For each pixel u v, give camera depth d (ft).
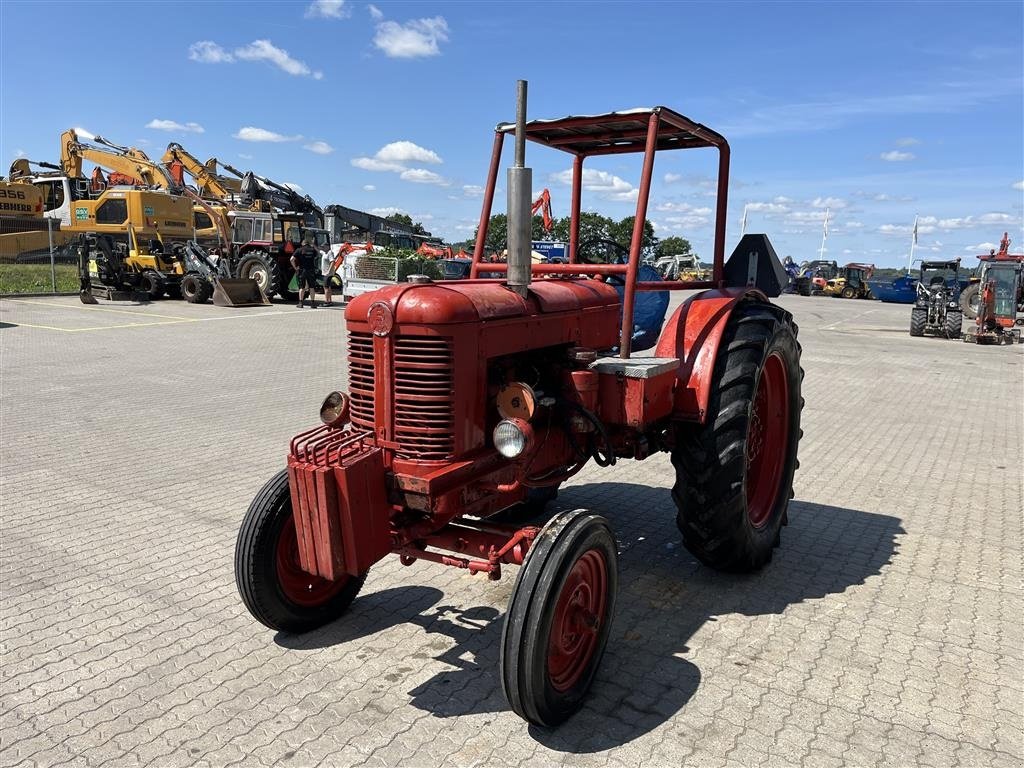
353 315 9.41
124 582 12.51
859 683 9.74
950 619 11.52
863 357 44.19
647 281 14.14
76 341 40.52
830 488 18.28
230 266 64.64
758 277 15.03
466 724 8.83
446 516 9.17
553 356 10.89
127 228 67.41
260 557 10.09
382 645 10.67
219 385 29.71
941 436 23.86
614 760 8.18
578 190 14.87
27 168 93.25
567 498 17.16
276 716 8.96
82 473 18.21
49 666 10.00
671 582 12.76
